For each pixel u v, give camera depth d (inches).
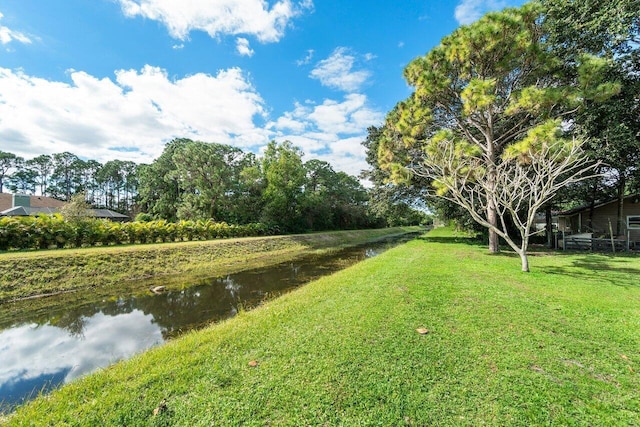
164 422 86.0
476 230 629.9
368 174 774.5
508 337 136.2
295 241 778.2
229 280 384.2
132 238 533.6
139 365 124.1
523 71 404.5
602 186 525.3
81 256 367.6
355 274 300.5
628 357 117.9
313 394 96.1
